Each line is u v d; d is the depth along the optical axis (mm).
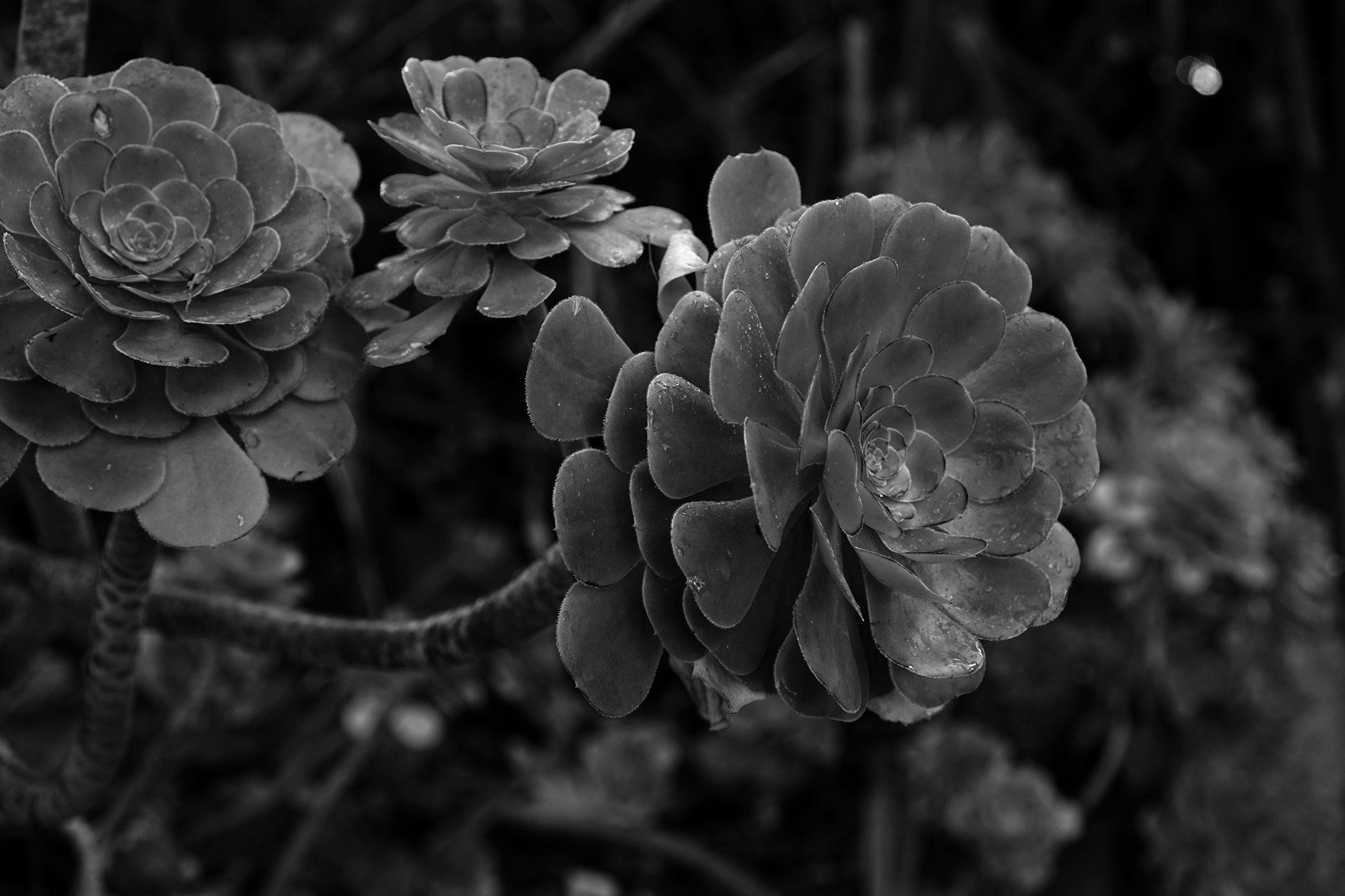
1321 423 2490
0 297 865
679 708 2031
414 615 1901
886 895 1803
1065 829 1750
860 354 887
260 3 2148
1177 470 1683
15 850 1446
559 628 850
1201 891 1878
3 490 1709
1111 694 1880
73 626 1241
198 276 876
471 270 887
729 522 854
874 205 898
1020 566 908
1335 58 2506
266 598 1160
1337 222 2498
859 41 2125
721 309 865
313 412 900
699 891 1984
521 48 2092
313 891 1759
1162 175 2582
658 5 2004
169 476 875
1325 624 2129
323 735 1729
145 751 1547
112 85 902
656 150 2248
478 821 1807
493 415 2176
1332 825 1919
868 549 881
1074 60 2469
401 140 886
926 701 905
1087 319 1942
